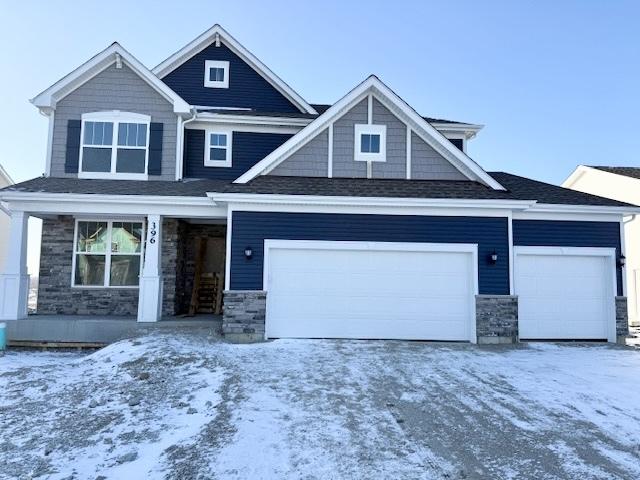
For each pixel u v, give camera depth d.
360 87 11.30
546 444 4.84
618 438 5.03
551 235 10.84
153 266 10.57
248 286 10.02
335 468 4.21
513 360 8.46
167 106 12.53
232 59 15.07
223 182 12.51
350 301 10.17
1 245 18.73
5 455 4.40
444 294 10.24
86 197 10.23
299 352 8.69
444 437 4.96
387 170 11.48
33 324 10.14
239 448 4.56
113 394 6.14
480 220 10.34
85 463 4.27
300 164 11.39
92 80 12.38
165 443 4.68
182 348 8.36
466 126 13.55
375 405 5.86
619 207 10.70
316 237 10.16
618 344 10.37
